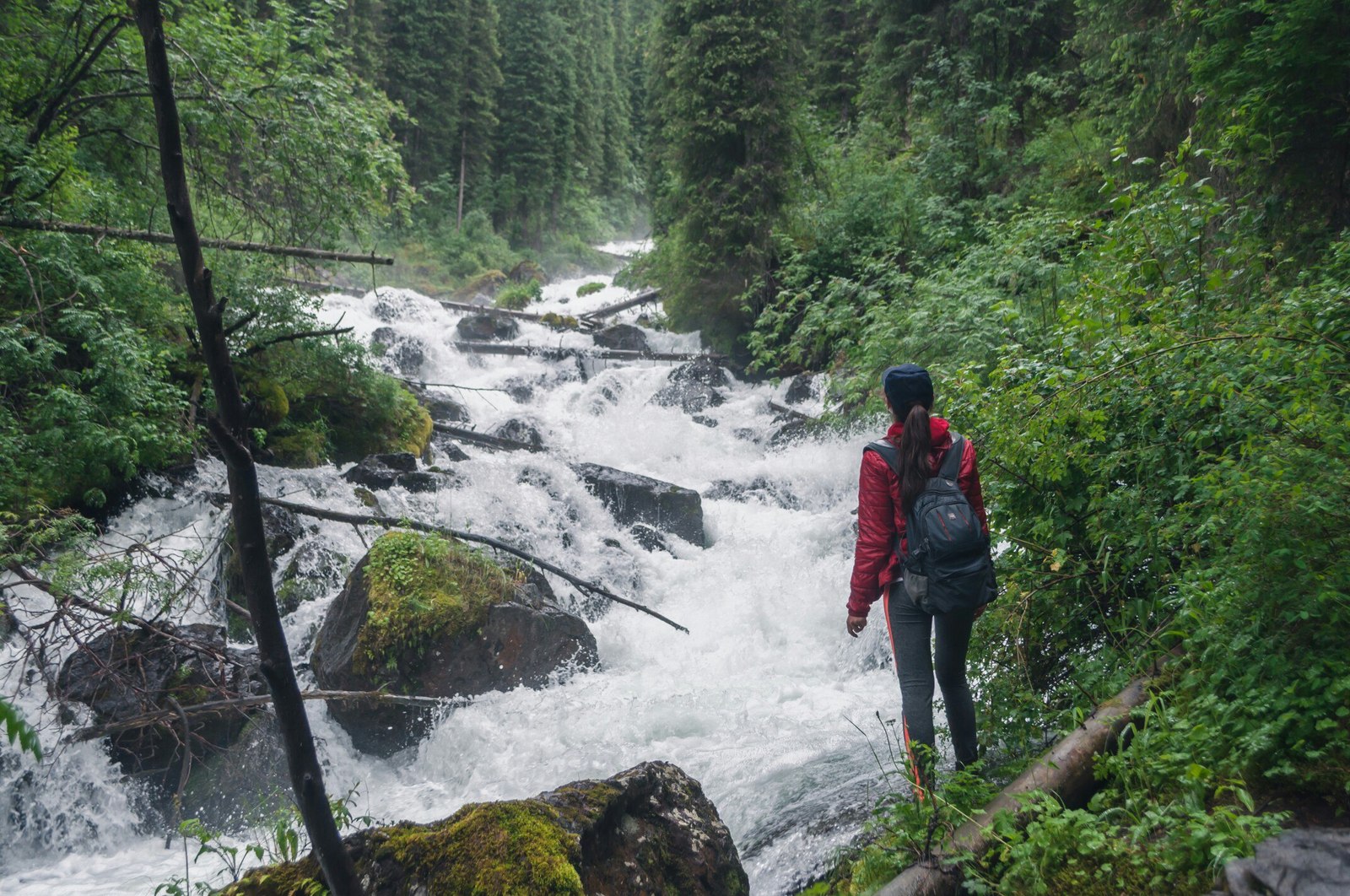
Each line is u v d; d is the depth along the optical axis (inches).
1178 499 152.2
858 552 138.5
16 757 211.5
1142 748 116.0
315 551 319.9
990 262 385.4
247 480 78.9
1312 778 101.2
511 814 113.3
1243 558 120.0
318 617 298.4
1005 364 188.9
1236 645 115.0
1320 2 221.0
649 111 841.5
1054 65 753.0
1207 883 90.8
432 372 687.1
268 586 80.3
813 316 516.4
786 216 726.5
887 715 243.4
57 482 293.6
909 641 135.4
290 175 404.2
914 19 818.8
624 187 2474.2
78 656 235.1
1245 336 153.0
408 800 225.8
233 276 384.2
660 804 133.3
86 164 386.0
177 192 74.8
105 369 311.7
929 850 108.3
